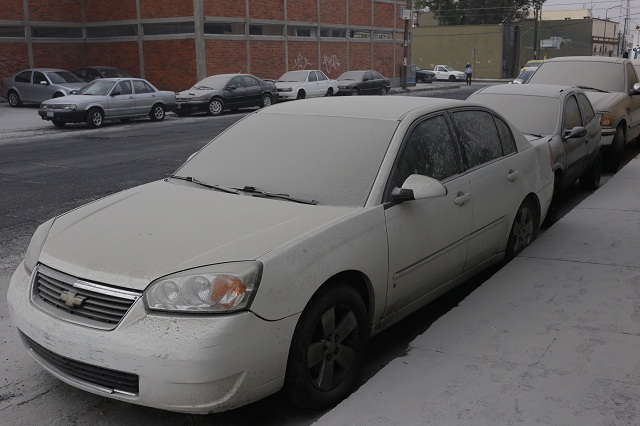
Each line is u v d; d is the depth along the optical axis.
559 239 6.41
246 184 4.39
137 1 31.45
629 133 11.36
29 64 31.22
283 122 4.90
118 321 3.22
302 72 30.16
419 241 4.28
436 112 4.85
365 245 3.81
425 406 3.45
